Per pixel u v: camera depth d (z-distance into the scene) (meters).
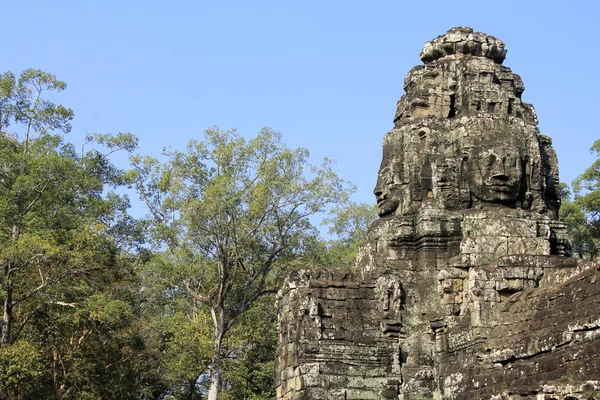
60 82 46.12
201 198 43.97
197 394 52.75
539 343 19.39
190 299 50.97
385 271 26.48
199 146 45.47
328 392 24.98
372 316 26.17
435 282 26.42
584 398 16.58
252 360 49.22
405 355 25.70
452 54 29.98
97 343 42.12
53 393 39.94
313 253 46.94
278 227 44.53
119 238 44.88
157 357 47.94
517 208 27.11
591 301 18.73
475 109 28.22
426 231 26.72
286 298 27.25
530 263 23.20
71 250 39.97
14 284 39.06
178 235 45.12
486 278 23.02
